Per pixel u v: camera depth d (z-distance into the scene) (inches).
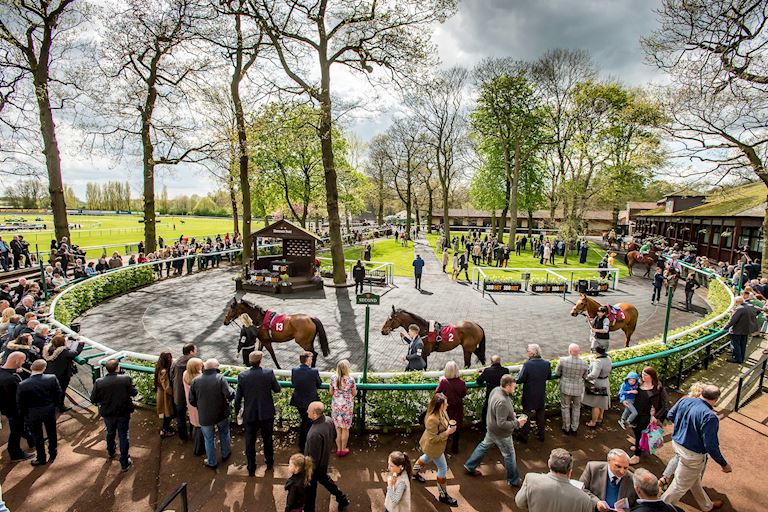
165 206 5477.4
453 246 1571.1
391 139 2393.0
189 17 727.7
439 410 211.8
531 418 297.1
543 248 1235.2
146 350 458.3
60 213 792.9
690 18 624.1
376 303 272.7
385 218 4082.2
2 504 180.2
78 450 256.7
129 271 764.0
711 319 452.1
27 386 233.8
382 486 226.4
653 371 241.1
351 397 253.6
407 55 761.0
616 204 1648.6
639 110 795.4
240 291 775.7
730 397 331.9
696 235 1285.7
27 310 408.2
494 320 605.9
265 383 233.0
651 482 146.3
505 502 213.9
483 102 1583.4
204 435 236.1
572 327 573.6
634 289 878.4
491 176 1836.9
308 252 864.9
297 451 259.4
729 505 209.8
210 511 205.6
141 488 222.7
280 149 960.9
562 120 1551.4
